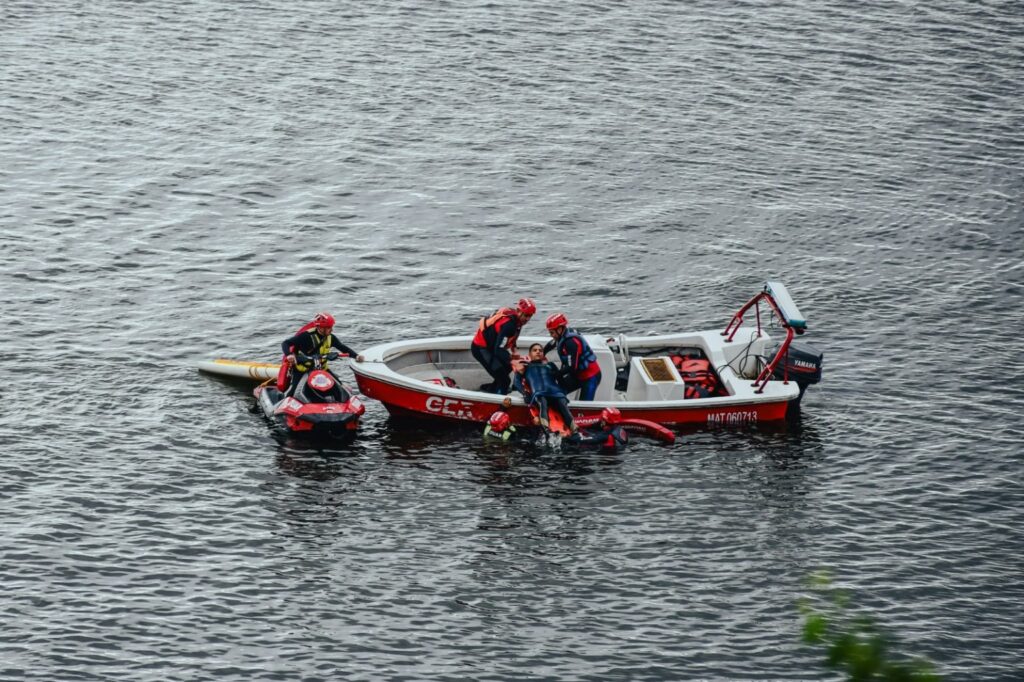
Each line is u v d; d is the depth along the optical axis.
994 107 151.50
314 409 82.75
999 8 176.75
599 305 106.75
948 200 129.25
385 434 84.38
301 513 74.69
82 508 73.94
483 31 167.12
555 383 84.19
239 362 91.56
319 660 61.81
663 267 114.25
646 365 89.00
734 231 121.62
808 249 118.44
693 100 150.88
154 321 100.12
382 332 100.38
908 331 102.25
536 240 118.69
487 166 133.50
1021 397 91.50
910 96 153.50
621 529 74.00
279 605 66.00
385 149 136.38
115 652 61.66
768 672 61.72
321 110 145.00
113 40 160.62
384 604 66.38
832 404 90.00
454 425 85.75
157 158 132.12
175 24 166.00
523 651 62.97
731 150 139.50
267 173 129.88
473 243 117.56
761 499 77.56
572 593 67.75
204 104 145.25
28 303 101.94
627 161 136.00
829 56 162.88
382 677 60.75
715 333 92.44
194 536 71.75
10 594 65.56
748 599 67.56
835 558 71.56
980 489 79.25
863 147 141.00
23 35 160.38
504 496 77.19
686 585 68.75
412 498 76.69
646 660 62.44
